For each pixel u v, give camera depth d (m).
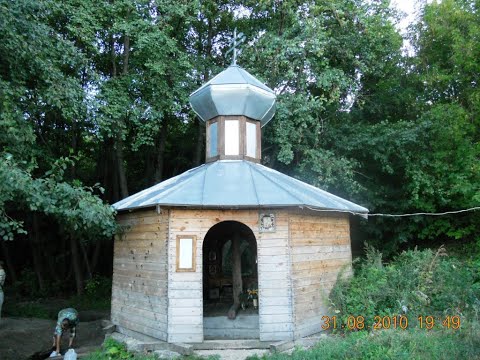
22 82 11.99
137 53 16.52
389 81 19.98
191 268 9.13
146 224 10.02
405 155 16.78
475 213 16.86
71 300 18.22
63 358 9.70
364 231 19.17
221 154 11.45
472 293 10.33
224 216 9.44
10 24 11.12
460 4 17.36
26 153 12.12
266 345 8.91
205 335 10.02
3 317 14.97
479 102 15.71
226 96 11.55
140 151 22.89
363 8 17.94
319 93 19.78
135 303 10.15
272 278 9.24
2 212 9.01
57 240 21.92
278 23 19.05
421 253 12.16
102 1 15.59
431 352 7.37
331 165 16.39
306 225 10.05
